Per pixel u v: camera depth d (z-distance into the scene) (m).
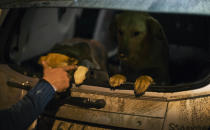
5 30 1.80
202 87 1.30
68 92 1.43
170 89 1.33
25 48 2.12
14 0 1.29
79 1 1.16
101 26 3.33
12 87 1.56
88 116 1.39
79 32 3.25
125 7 1.08
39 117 1.47
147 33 1.97
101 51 2.54
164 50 2.01
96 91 1.40
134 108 1.33
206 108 1.29
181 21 2.78
